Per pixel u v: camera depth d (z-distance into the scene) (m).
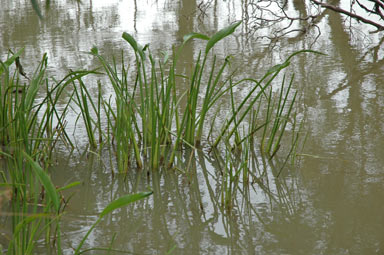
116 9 9.67
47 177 1.76
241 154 3.51
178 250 2.36
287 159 3.40
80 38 7.35
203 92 4.81
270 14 8.84
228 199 2.78
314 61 5.88
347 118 4.08
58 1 10.73
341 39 6.93
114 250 2.36
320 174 3.15
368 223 2.56
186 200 2.90
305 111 4.26
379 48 6.35
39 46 6.91
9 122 3.41
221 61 6.00
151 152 3.26
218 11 9.29
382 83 4.97
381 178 3.04
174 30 7.75
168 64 5.86
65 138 3.83
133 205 2.84
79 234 2.51
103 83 5.14
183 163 3.40
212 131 3.91
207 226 2.60
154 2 10.33
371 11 7.16
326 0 9.23
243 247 2.38
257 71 5.51
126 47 6.73
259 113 4.22
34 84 3.18
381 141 3.59
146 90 3.44
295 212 2.71
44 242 2.42
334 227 2.54
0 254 2.03
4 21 8.84
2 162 3.41
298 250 2.34
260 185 3.06
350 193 2.88
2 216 2.65
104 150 3.64
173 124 4.06
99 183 3.11
